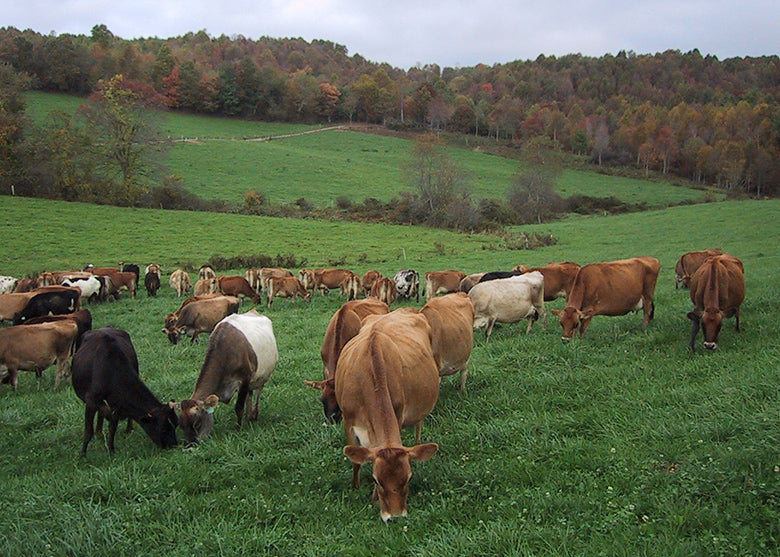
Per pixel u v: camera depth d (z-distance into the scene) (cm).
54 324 1199
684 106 11225
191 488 665
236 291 2400
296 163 7894
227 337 873
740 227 4138
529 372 975
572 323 1132
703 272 1047
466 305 914
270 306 2375
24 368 1164
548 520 520
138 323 2056
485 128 11769
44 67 9238
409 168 5859
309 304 2377
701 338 1072
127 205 5156
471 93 15950
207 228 4478
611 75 16288
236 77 10919
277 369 1220
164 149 5528
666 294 1769
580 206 6838
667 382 848
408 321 745
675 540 459
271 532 543
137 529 564
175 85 10475
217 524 568
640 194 7625
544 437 695
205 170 7138
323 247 4025
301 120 11531
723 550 441
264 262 3450
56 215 4447
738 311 1093
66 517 578
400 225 5259
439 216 5384
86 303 2523
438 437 737
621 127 10606
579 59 18688
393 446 547
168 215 4809
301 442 772
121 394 818
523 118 12031
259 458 718
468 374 997
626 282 1175
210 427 826
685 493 528
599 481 578
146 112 5403
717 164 8481
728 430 634
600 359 1009
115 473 693
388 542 510
